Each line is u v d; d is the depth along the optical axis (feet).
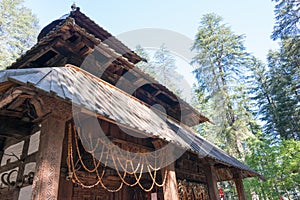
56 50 16.05
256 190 36.40
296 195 46.60
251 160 36.58
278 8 47.03
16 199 11.01
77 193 13.78
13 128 11.79
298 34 45.47
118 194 16.71
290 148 33.91
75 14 19.89
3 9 59.36
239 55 60.75
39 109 8.47
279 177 34.37
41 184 7.25
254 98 77.92
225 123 53.83
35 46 15.47
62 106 8.59
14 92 7.57
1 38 56.29
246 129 50.85
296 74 63.87
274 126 69.72
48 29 24.32
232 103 54.80
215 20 64.18
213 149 21.84
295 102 64.75
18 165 12.33
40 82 7.64
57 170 7.82
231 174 26.22
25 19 63.98
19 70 7.93
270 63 75.05
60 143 8.27
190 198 20.57
